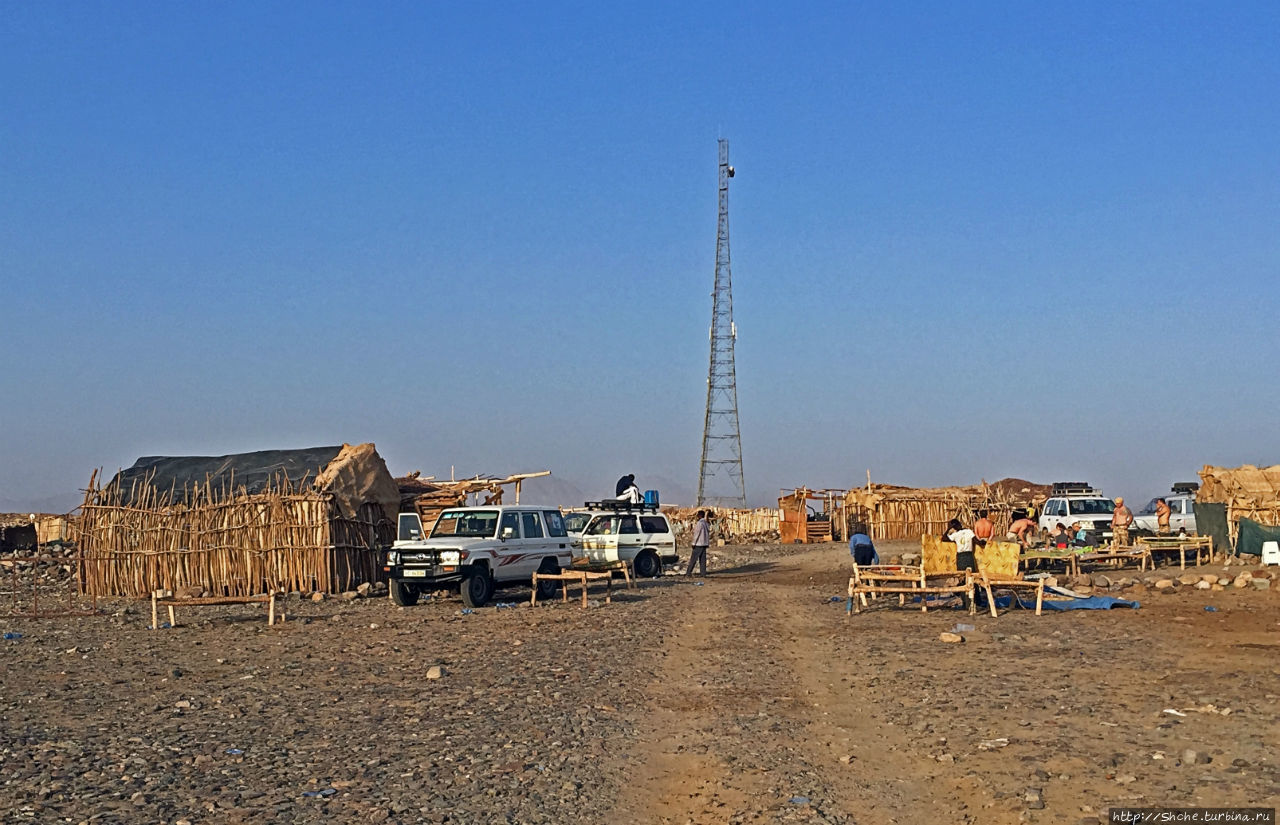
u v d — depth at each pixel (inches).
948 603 829.2
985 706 455.8
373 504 1127.6
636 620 805.9
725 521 2384.4
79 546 1135.6
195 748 403.2
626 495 1330.0
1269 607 770.2
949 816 316.5
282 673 588.1
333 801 333.1
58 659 658.2
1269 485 1214.9
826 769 369.4
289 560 1058.7
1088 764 355.6
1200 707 432.8
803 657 615.5
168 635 772.6
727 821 315.0
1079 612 781.3
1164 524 1307.8
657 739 417.7
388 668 600.1
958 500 2070.6
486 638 722.8
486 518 987.3
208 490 1101.7
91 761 383.9
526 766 374.0
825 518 2206.0
